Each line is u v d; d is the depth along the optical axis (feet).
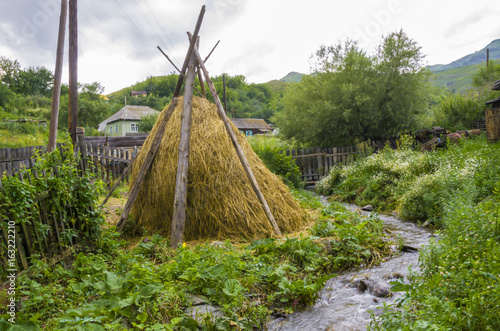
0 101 170.09
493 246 11.73
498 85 49.78
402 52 51.49
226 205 20.13
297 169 46.80
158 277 12.92
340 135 56.44
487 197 21.47
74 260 15.19
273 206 21.77
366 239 19.01
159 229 21.01
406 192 29.27
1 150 33.99
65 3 32.24
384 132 55.57
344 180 42.11
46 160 14.80
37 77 240.73
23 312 10.50
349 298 13.69
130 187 22.93
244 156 21.20
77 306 11.20
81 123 190.60
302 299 13.34
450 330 8.14
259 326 11.64
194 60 22.40
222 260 14.53
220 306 12.07
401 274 15.14
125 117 162.40
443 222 22.13
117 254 17.03
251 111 366.84
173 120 22.61
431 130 55.98
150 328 9.41
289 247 16.70
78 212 16.22
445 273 10.91
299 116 58.23
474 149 36.52
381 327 9.71
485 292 9.03
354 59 53.06
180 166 19.76
